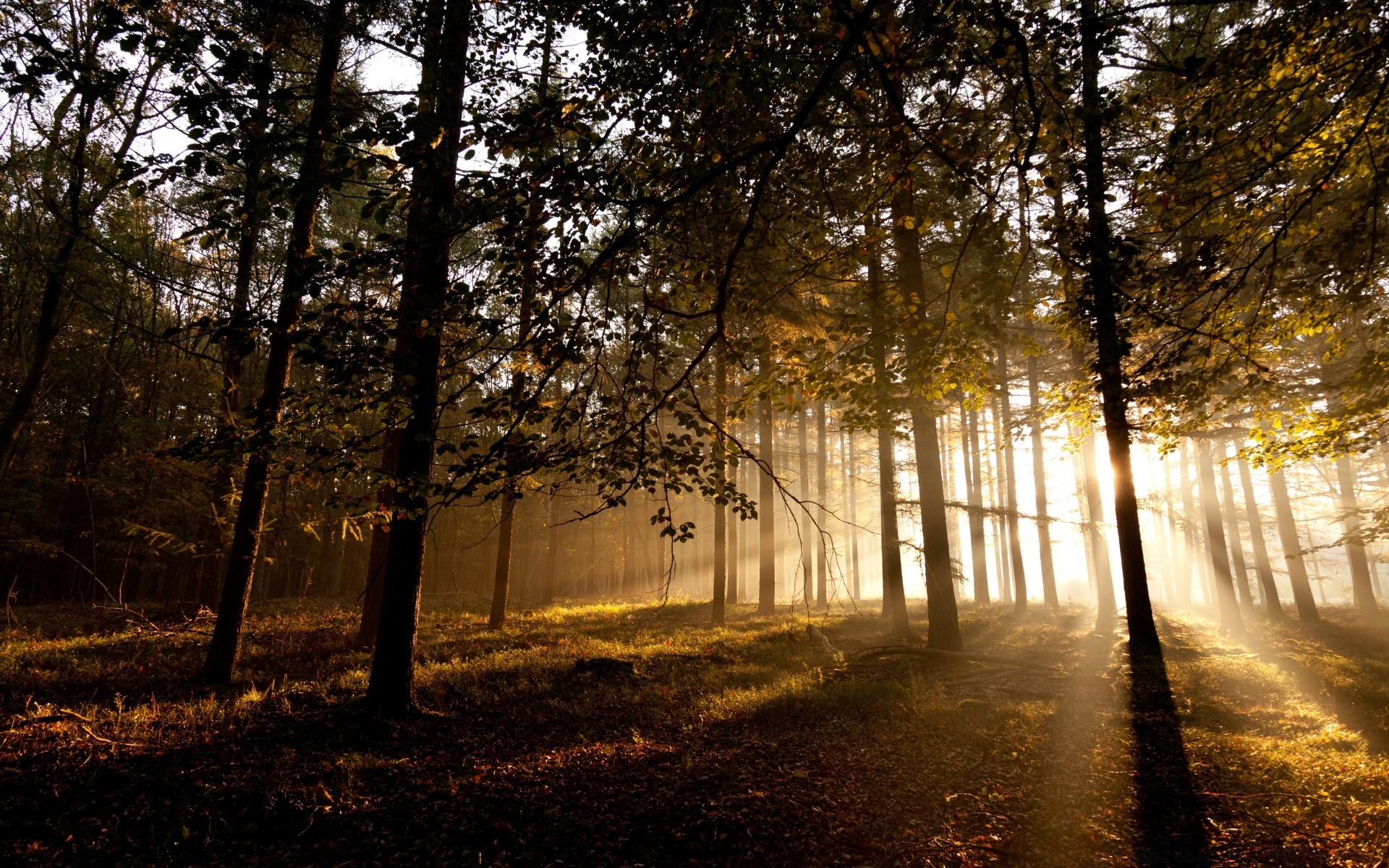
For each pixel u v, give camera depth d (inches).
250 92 147.5
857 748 301.4
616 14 166.1
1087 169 234.1
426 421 241.8
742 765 279.7
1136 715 341.7
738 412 255.1
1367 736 291.4
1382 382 321.1
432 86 161.6
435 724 328.2
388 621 340.8
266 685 390.3
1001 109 205.0
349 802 233.0
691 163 195.8
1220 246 261.7
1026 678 452.1
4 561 936.9
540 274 172.2
